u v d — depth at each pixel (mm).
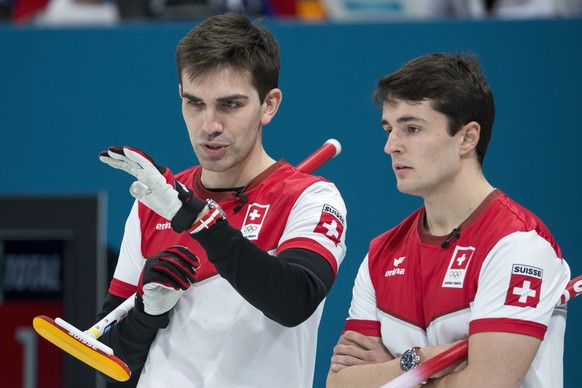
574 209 13023
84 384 10930
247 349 7879
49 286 11188
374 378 8266
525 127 13094
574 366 12547
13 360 11148
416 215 8641
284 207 8031
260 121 8086
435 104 8031
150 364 8125
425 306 8219
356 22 13234
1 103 13609
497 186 13094
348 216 13062
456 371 7930
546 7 16172
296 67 13250
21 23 14961
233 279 7301
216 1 15070
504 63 13133
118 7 15266
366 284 8750
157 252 8289
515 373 7754
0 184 13586
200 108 7828
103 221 11148
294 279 7438
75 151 13547
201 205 7230
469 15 16375
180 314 8031
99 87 13539
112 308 8547
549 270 8000
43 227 11102
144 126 13484
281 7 15438
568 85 13070
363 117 13164
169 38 13500
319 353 12711
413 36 13195
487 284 7910
